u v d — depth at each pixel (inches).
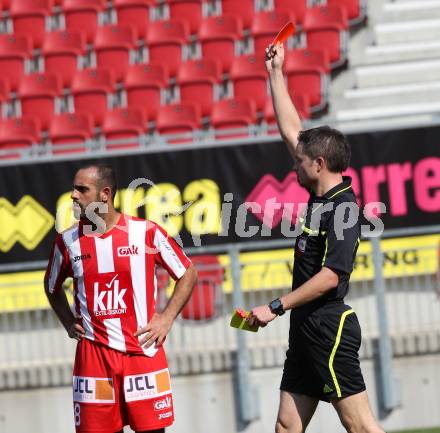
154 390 677.3
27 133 1624.0
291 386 658.2
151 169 1215.6
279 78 732.7
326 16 1758.1
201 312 1135.0
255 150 1211.2
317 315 636.1
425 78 1670.8
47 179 1210.6
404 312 1130.0
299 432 653.9
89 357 677.3
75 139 1571.1
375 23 1766.7
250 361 1120.2
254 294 1136.2
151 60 1801.2
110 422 678.5
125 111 1611.7
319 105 1630.2
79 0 1953.7
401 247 1165.7
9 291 1152.8
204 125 1648.6
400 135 1210.0
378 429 637.9
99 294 673.0
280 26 1797.5
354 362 639.1
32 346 1152.8
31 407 1122.0
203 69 1729.8
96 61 1811.0
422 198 1204.5
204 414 1114.1
